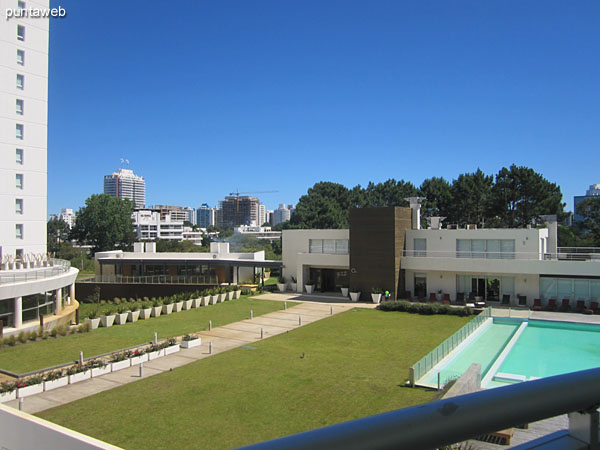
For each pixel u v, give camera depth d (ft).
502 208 207.31
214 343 86.99
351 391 59.31
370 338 89.97
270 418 51.11
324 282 160.25
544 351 79.61
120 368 70.38
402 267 138.72
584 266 114.11
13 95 137.49
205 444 44.86
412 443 4.65
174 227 550.77
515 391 5.37
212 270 175.22
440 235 137.18
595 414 5.82
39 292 103.35
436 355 69.21
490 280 130.31
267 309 125.59
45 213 145.18
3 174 134.72
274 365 71.67
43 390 60.64
